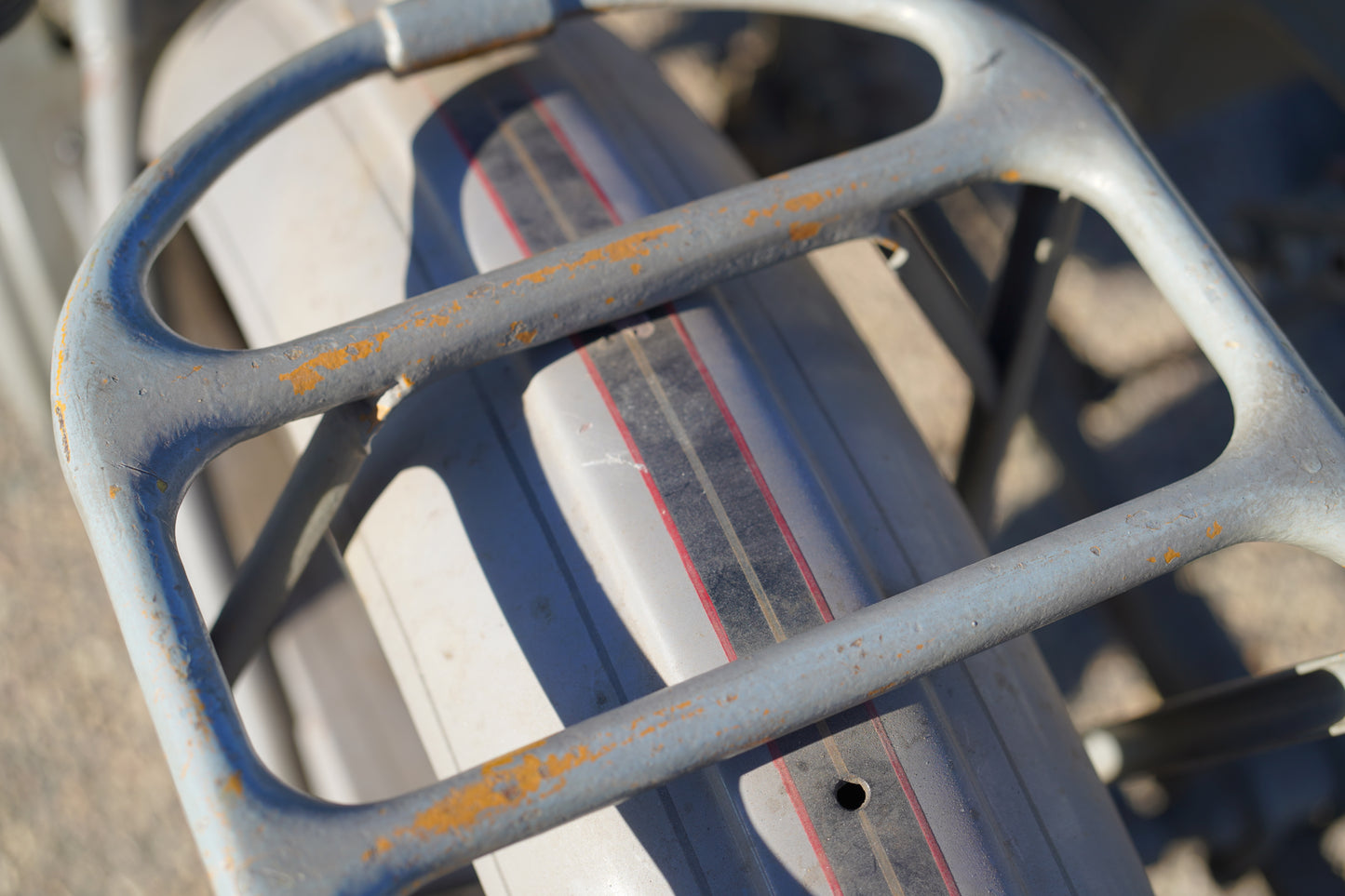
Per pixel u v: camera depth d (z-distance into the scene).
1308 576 1.93
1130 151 0.84
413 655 0.86
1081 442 1.70
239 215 1.09
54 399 0.66
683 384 0.84
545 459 0.83
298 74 0.87
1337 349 2.19
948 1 0.91
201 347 0.68
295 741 1.11
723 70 2.50
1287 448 0.69
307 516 0.78
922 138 0.83
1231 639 1.67
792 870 0.72
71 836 1.64
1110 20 2.03
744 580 0.77
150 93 1.38
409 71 0.92
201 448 0.65
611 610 0.78
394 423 0.91
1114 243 2.31
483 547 0.84
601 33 1.21
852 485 0.88
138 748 1.71
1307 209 1.70
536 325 0.73
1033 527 1.95
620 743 0.57
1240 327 0.76
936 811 0.73
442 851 0.53
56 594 1.82
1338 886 1.50
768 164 2.25
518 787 0.55
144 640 0.57
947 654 0.62
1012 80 0.86
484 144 0.98
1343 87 1.48
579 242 0.75
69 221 1.51
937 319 1.02
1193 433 2.09
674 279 0.76
